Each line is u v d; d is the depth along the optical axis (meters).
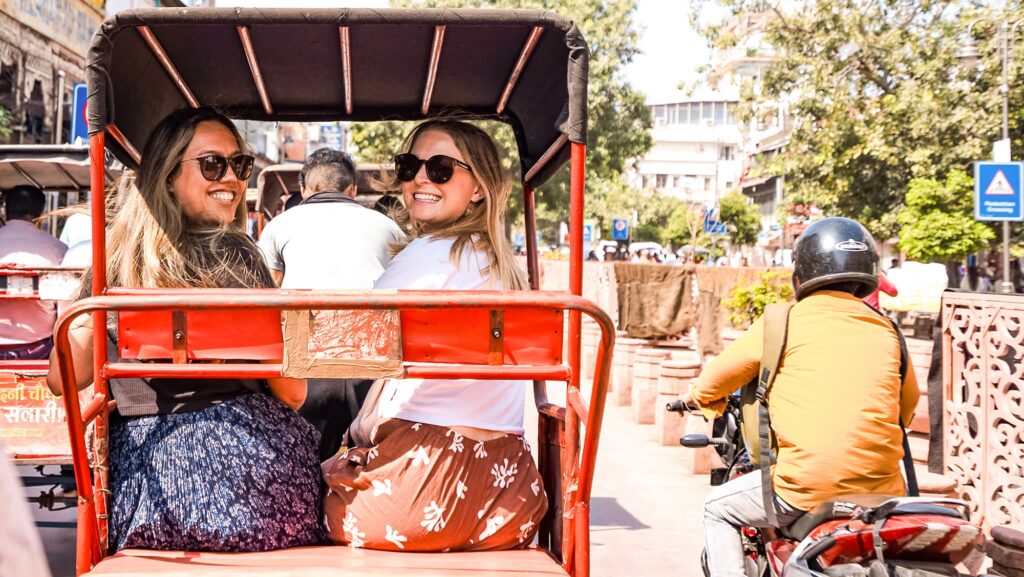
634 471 7.96
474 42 3.05
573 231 2.82
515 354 2.71
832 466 3.14
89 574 2.48
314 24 2.69
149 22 2.61
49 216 4.38
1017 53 20.09
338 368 2.62
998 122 20.28
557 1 34.19
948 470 5.28
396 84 3.61
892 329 3.39
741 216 59.66
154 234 2.92
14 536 0.74
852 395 3.19
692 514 6.68
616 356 11.55
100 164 2.62
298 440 2.97
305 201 5.18
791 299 10.23
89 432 3.01
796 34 23.08
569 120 2.81
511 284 3.17
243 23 2.66
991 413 4.88
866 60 22.50
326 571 2.55
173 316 2.63
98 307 2.46
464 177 3.20
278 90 3.65
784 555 3.20
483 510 2.90
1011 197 13.49
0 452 0.76
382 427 2.94
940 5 21.81
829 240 3.39
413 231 3.59
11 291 4.75
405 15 2.71
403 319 2.67
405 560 2.73
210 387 2.84
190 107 3.65
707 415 3.75
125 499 2.76
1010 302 4.71
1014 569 3.42
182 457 2.75
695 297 13.77
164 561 2.62
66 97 18.31
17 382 4.72
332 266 4.79
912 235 18.19
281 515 2.82
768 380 3.34
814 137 23.27
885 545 2.82
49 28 17.39
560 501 3.08
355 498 2.91
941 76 21.53
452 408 2.91
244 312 2.64
